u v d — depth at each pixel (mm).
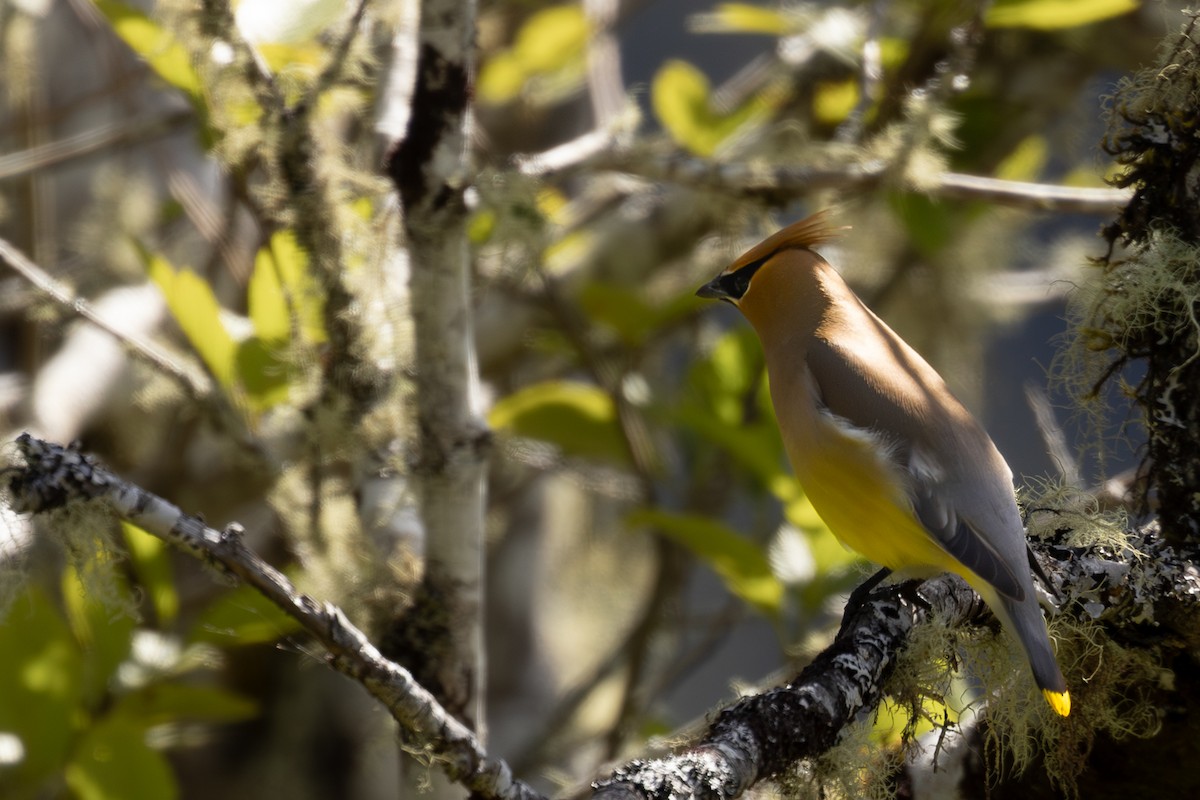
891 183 10195
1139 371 7285
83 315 8516
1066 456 7930
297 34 8281
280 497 7938
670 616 12258
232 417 8461
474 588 7926
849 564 10406
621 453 11711
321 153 7855
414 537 7859
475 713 7945
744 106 11883
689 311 11562
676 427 12477
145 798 8453
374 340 7836
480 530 7965
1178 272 6734
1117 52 13195
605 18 13062
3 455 5387
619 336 11617
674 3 23062
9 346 12188
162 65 8211
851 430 7918
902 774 7418
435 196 7688
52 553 9484
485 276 10727
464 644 7875
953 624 7207
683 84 11266
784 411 8469
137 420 11047
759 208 10844
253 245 11695
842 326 8539
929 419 7898
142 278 11430
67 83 13031
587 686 12195
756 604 10555
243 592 8203
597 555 15414
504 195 9562
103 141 10844
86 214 12414
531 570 14914
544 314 12438
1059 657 6910
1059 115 13711
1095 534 7000
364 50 7938
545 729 12156
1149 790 6941
